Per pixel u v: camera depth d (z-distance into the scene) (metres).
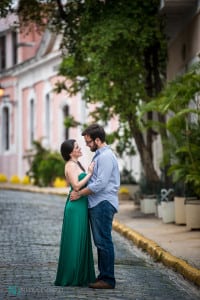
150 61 23.84
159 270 13.66
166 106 18.69
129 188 28.81
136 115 23.08
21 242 16.75
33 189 36.03
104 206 11.52
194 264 13.30
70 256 11.61
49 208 25.53
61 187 37.00
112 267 11.55
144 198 22.95
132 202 27.50
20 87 48.22
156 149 28.39
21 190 37.00
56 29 24.94
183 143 19.28
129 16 21.95
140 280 12.49
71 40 24.44
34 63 45.00
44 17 25.05
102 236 11.52
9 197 30.52
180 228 18.84
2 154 49.72
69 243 11.62
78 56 24.16
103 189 11.55
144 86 22.22
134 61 22.09
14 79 48.84
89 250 11.70
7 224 20.36
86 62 23.81
